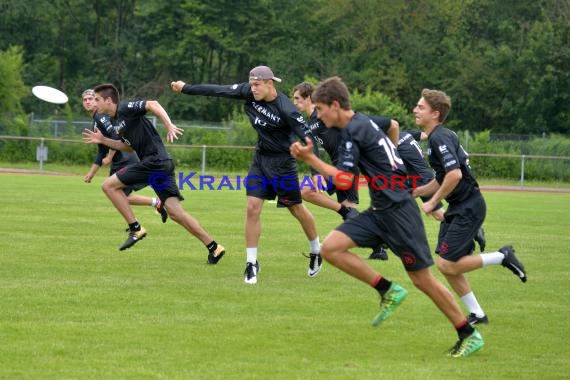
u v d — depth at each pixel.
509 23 113.19
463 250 16.62
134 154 30.95
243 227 32.38
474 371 13.45
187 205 41.78
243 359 13.86
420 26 117.69
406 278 21.78
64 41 128.00
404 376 13.10
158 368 13.23
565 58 107.00
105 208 38.06
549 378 13.13
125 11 130.12
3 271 21.36
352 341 15.20
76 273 21.34
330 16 120.00
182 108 117.75
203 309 17.50
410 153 24.41
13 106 90.25
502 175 74.69
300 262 24.16
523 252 27.55
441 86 113.88
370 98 89.00
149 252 25.23
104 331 15.45
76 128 83.06
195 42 116.50
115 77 124.44
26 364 13.27
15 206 38.16
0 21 123.75
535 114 108.69
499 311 18.05
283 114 20.83
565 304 18.88
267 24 119.94
